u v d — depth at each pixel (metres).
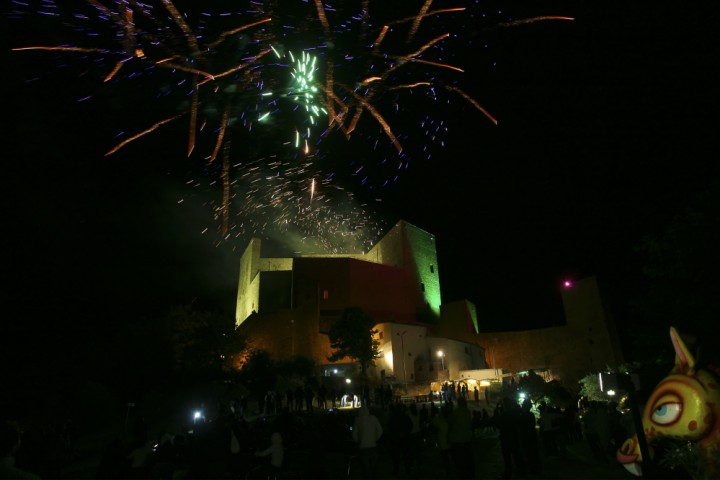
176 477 10.98
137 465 10.33
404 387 49.88
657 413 6.04
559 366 61.22
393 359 55.56
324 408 34.62
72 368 40.41
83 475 16.16
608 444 13.08
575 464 13.24
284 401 41.22
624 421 12.21
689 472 5.89
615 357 57.09
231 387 42.84
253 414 32.22
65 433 19.95
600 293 60.03
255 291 70.50
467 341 68.69
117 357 44.50
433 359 58.34
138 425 10.91
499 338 66.69
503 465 14.46
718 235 19.53
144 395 41.47
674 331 6.32
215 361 48.97
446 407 21.89
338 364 55.22
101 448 24.08
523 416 12.17
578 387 54.22
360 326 51.56
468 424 11.04
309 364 51.88
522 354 64.56
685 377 5.96
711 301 19.11
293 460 16.08
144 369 44.88
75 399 33.78
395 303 71.75
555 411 16.09
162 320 49.09
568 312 62.72
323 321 63.28
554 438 15.23
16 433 4.57
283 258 76.69
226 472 10.80
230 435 10.12
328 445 17.28
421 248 79.94
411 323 65.12
